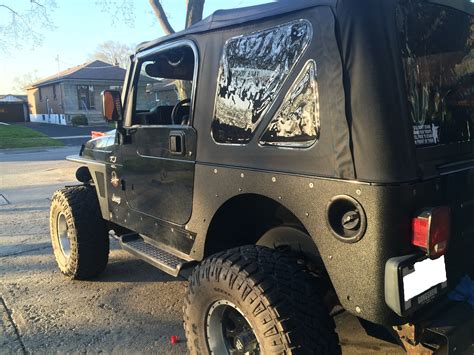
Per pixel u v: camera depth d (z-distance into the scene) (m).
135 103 3.55
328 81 1.97
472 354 1.99
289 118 2.16
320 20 2.01
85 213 4.22
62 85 38.78
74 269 4.32
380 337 2.75
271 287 2.08
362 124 1.84
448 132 2.29
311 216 2.06
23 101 49.38
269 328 2.03
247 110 2.39
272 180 2.22
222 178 2.54
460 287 2.16
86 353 3.17
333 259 1.98
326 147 1.98
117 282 4.45
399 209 1.81
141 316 3.72
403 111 1.88
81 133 31.00
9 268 4.91
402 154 1.84
